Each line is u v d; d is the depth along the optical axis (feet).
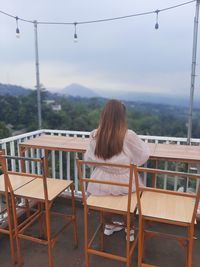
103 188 6.25
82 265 6.70
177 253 7.13
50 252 6.26
